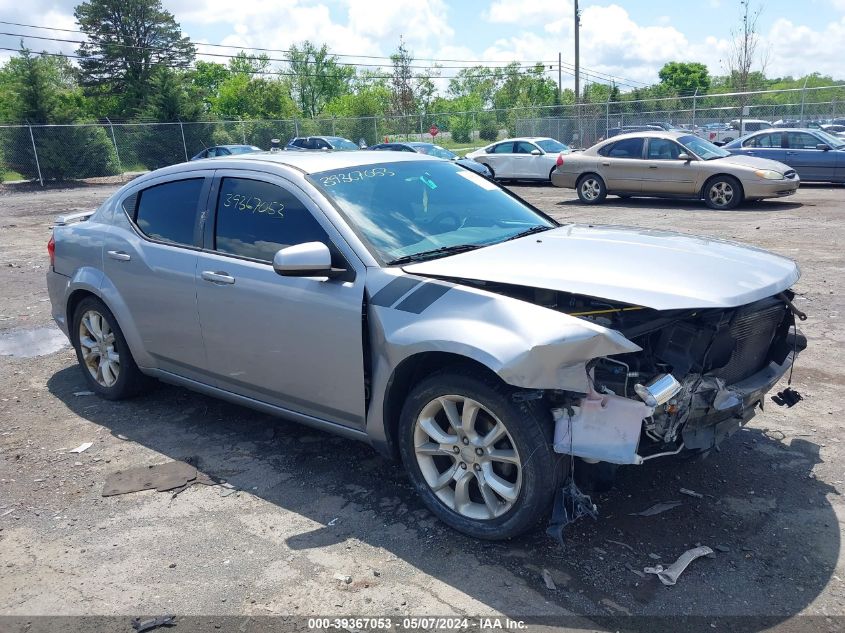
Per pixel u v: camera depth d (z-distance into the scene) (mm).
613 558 3109
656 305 2918
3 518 3643
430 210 4051
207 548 3311
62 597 2998
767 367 3719
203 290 4113
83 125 31328
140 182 4797
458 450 3305
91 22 57656
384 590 2957
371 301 3426
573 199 18016
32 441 4543
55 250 5266
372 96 54812
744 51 28484
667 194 15469
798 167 17781
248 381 4074
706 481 3736
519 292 3293
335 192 3848
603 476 3141
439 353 3225
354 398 3566
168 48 59312
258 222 3984
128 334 4719
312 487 3846
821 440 4180
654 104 35562
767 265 3520
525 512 3074
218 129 35031
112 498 3805
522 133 33406
